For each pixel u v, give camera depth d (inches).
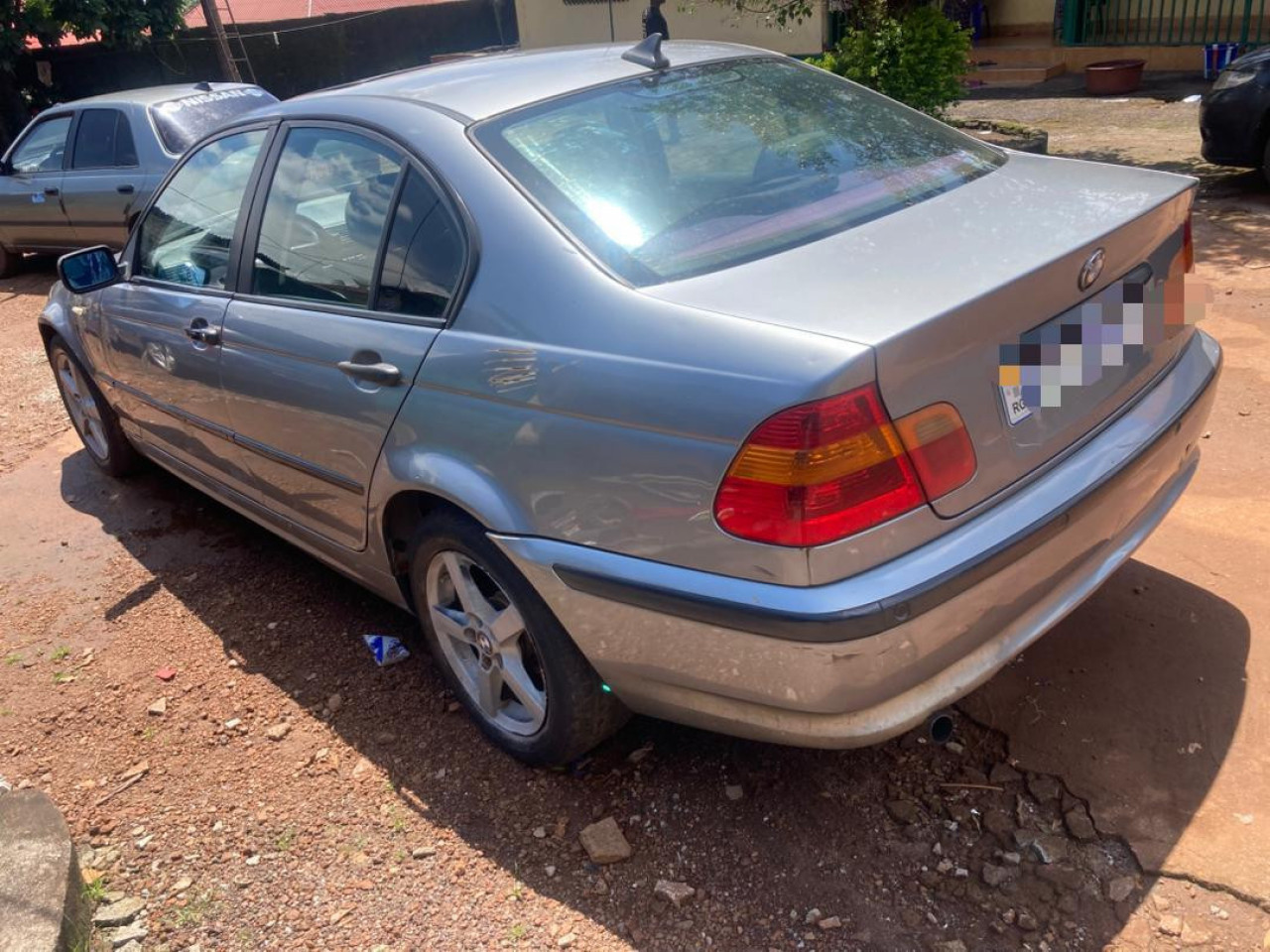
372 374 109.1
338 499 123.1
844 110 124.6
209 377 138.6
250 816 110.8
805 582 80.9
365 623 143.4
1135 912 89.2
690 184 104.1
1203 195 315.0
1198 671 115.1
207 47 833.5
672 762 111.7
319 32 887.7
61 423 233.9
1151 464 101.2
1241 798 98.6
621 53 127.6
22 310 352.5
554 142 106.7
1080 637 122.9
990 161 119.6
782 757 110.5
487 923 95.1
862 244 94.4
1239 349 196.5
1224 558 134.5
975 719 112.3
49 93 787.4
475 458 100.1
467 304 101.4
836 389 77.2
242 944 95.7
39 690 136.1
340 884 101.1
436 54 970.7
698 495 83.9
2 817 100.3
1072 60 582.2
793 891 95.0
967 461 84.3
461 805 109.3
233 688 132.4
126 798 115.3
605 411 88.6
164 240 155.6
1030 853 96.1
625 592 90.3
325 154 123.3
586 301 92.7
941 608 82.7
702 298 88.2
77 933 93.1
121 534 177.5
